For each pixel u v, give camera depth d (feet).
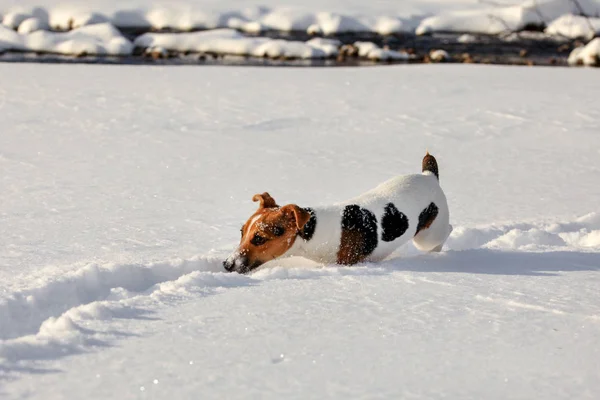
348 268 20.30
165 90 58.34
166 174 35.14
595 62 88.89
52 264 21.85
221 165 37.19
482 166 38.37
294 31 105.19
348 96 57.16
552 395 12.63
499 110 52.11
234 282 18.80
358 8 113.70
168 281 19.15
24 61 83.56
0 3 104.42
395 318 16.08
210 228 26.61
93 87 58.95
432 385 12.94
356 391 12.69
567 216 29.14
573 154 40.91
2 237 24.98
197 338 14.82
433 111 51.98
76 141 41.75
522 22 109.29
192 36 95.50
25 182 33.06
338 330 15.33
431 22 109.09
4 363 13.51
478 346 14.61
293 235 21.03
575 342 14.84
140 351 14.15
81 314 15.94
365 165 37.91
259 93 57.88
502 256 22.26
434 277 19.45
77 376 13.08
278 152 40.34
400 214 22.08
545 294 17.98
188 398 12.34
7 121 46.34
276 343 14.61
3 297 17.43
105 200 30.32
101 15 102.99
